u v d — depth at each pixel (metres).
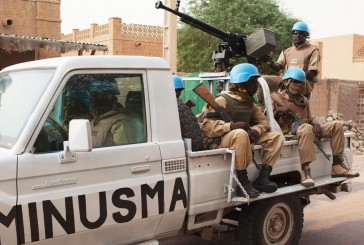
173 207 3.88
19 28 17.14
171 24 13.05
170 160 3.87
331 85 16.33
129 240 3.74
